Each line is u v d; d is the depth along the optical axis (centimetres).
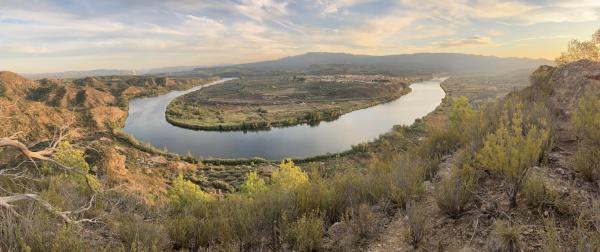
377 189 560
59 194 677
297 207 540
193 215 670
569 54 1745
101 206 688
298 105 15200
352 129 9094
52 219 514
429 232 402
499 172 454
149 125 10575
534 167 470
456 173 496
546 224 316
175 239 498
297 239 429
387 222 469
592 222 309
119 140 7125
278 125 10431
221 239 479
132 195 810
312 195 564
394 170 616
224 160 6075
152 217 700
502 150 421
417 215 400
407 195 507
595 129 479
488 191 448
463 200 419
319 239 426
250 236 473
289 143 7744
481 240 354
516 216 372
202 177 4934
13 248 383
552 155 513
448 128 918
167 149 7438
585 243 276
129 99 18725
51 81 15350
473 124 752
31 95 13750
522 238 327
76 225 511
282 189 711
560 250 275
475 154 537
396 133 6400
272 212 520
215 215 611
